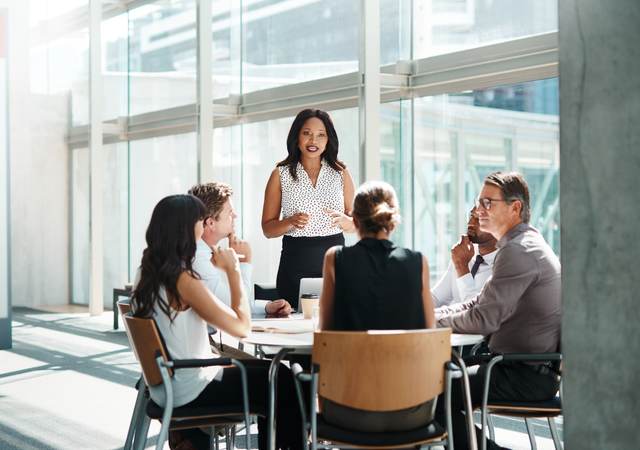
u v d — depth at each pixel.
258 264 9.97
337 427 3.40
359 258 3.51
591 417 2.88
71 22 13.04
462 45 7.56
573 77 2.93
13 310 13.60
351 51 8.72
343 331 3.34
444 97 7.77
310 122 5.64
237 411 3.77
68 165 13.17
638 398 2.77
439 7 7.72
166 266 3.68
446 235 7.77
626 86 2.81
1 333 9.62
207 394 3.77
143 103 11.82
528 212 4.15
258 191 9.96
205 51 10.09
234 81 10.23
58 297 13.34
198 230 3.79
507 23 7.18
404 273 3.50
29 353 9.27
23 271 13.62
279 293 5.84
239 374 3.85
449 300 5.00
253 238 10.04
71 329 11.28
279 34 9.60
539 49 6.91
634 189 2.79
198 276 3.71
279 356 3.66
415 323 3.49
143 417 4.24
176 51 11.16
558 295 3.95
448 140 7.73
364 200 3.58
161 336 3.60
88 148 12.81
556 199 6.80
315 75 9.18
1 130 9.55
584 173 2.90
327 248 5.76
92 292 12.74
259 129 9.97
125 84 12.16
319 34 9.09
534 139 6.99
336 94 8.91
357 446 3.30
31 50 13.55
